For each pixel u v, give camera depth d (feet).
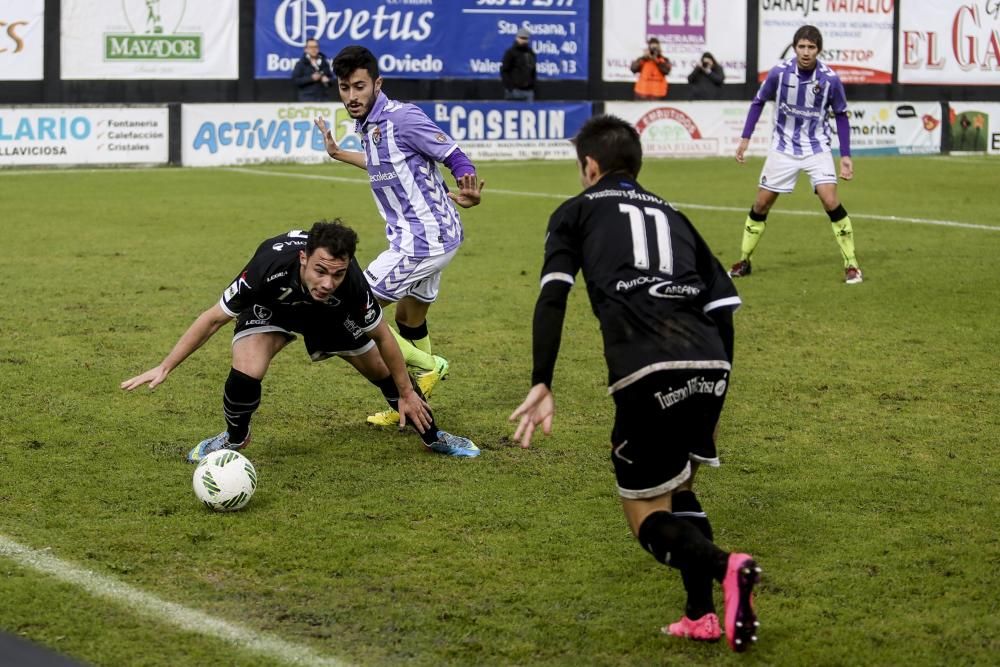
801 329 77.05
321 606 36.58
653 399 32.96
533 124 204.33
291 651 33.60
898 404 60.03
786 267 100.37
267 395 60.39
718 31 231.71
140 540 41.39
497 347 72.02
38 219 124.88
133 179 165.48
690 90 223.10
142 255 103.50
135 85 202.90
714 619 34.53
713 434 34.88
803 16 236.43
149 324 76.84
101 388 61.21
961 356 69.97
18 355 67.97
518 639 34.68
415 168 56.13
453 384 63.46
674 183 166.61
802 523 43.86
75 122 178.60
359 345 49.60
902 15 243.60
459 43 217.97
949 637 34.99
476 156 201.36
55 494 45.73
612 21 226.58
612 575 39.27
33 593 36.94
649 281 33.68
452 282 93.45
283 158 191.11
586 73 224.94
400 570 39.34
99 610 35.94
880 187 161.89
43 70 196.95
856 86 242.99
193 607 36.29
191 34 203.92
